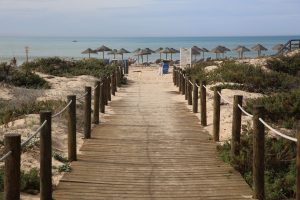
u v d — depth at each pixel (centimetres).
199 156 1081
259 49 5822
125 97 2191
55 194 809
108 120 1529
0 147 983
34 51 15225
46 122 765
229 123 1410
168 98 2142
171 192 834
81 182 877
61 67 3061
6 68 2314
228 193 833
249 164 974
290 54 3572
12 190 605
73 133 1017
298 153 602
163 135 1301
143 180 899
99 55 12331
